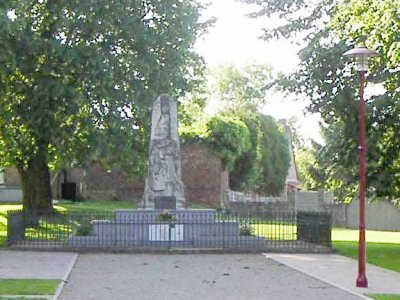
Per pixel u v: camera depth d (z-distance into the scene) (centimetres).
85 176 5850
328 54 2625
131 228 2542
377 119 2505
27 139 3306
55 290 1469
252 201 5375
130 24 3284
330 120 2756
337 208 4875
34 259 2125
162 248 2434
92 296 1421
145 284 1622
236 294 1487
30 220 2719
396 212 4681
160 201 2795
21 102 3112
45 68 3089
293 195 5612
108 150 3325
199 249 2425
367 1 2302
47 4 3225
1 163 3531
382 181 2520
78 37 3291
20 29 2808
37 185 3538
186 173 5684
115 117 3275
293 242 2625
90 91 3158
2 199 5884
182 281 1686
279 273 1870
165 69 3400
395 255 2522
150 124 3322
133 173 3616
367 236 3903
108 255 2309
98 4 3216
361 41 2475
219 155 5725
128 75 3294
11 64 2853
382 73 2456
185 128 5741
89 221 2745
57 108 3133
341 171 2684
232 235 2584
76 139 3381
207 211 2705
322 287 1614
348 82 2609
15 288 1483
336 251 2489
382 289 1606
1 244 2522
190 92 3903
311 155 6331
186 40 3475
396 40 2150
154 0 3419
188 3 3566
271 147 7488
